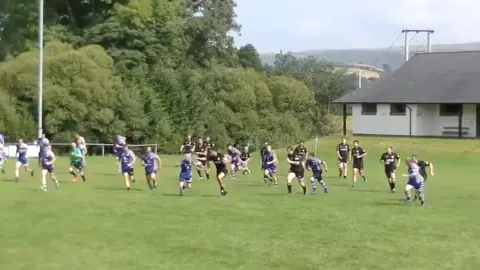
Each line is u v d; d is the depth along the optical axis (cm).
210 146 3172
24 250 1364
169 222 1731
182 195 2373
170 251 1368
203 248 1398
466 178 3381
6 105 5581
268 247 1416
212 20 8581
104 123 5806
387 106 6028
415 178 2200
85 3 7650
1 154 3269
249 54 9956
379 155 4900
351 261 1291
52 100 5606
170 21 7319
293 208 2039
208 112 6969
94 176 3191
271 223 1731
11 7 7350
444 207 2123
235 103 7319
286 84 7931
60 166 3875
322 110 8569
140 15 6981
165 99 6481
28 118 5688
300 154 2498
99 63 5994
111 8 7494
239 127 7169
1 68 5872
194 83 6869
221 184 2373
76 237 1509
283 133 7444
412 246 1444
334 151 5150
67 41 6912
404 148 5078
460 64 6231
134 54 6831
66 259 1287
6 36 7350
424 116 5878
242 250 1382
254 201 2214
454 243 1482
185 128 6525
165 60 7300
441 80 6031
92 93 5753
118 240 1479
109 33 6869
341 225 1714
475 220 1833
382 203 2211
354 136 5894
